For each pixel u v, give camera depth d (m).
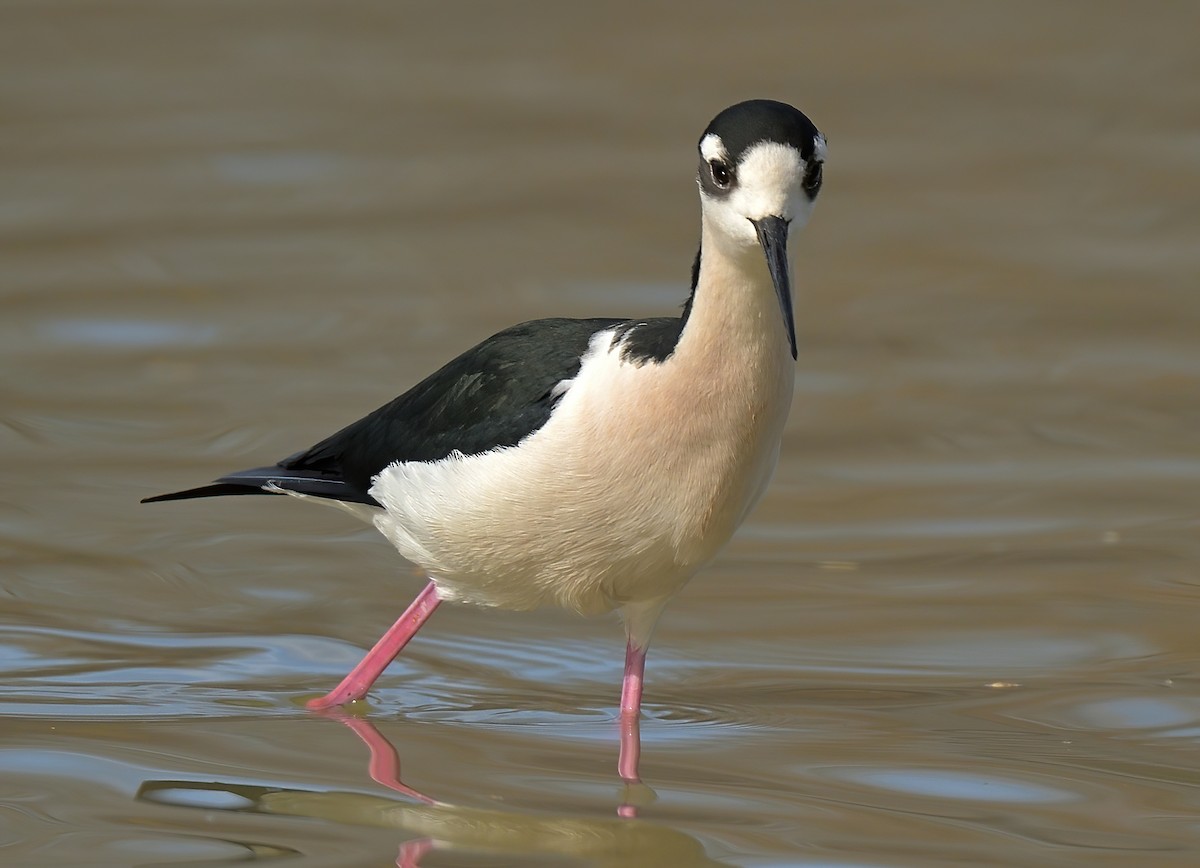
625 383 8.23
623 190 18.70
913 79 21.70
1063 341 15.23
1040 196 18.64
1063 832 7.66
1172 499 12.19
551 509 8.42
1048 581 10.92
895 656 9.95
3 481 12.16
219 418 13.34
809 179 8.06
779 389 8.31
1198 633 10.15
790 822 7.76
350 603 10.62
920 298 16.23
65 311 15.44
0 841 7.36
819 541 11.62
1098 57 22.20
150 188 18.42
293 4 24.22
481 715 9.14
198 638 10.02
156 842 7.40
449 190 18.61
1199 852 7.46
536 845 7.51
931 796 8.06
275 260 16.78
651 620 9.09
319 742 8.66
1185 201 18.42
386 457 9.14
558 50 22.66
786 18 23.80
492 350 8.86
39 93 20.81
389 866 7.23
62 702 9.05
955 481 12.55
